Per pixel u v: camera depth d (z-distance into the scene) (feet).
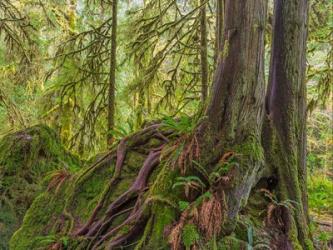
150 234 9.82
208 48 25.70
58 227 12.16
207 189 9.95
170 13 26.18
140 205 10.60
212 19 26.61
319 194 26.71
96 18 25.64
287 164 12.21
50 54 27.96
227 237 10.01
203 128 10.41
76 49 24.31
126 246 10.15
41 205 13.25
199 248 9.17
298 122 12.78
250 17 10.16
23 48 24.90
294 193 11.94
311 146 46.80
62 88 23.86
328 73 23.29
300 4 12.88
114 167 12.71
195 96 25.55
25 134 18.97
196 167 10.07
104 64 23.89
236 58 10.22
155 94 24.62
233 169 9.92
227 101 10.30
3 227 15.46
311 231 12.37
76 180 13.01
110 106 22.03
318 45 24.72
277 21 13.00
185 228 9.17
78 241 10.99
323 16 23.86
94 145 23.84
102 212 11.48
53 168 18.20
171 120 11.95
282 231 11.24
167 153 11.09
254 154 10.21
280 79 12.76
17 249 12.14
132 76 26.61
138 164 12.22
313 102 23.81
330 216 22.53
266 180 12.03
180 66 25.40
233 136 10.28
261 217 11.32
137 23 23.56
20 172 17.69
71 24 29.53
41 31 27.73
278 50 12.87
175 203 9.84
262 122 12.05
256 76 10.37
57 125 24.56
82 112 24.39
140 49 23.29
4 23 24.36
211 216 9.37
